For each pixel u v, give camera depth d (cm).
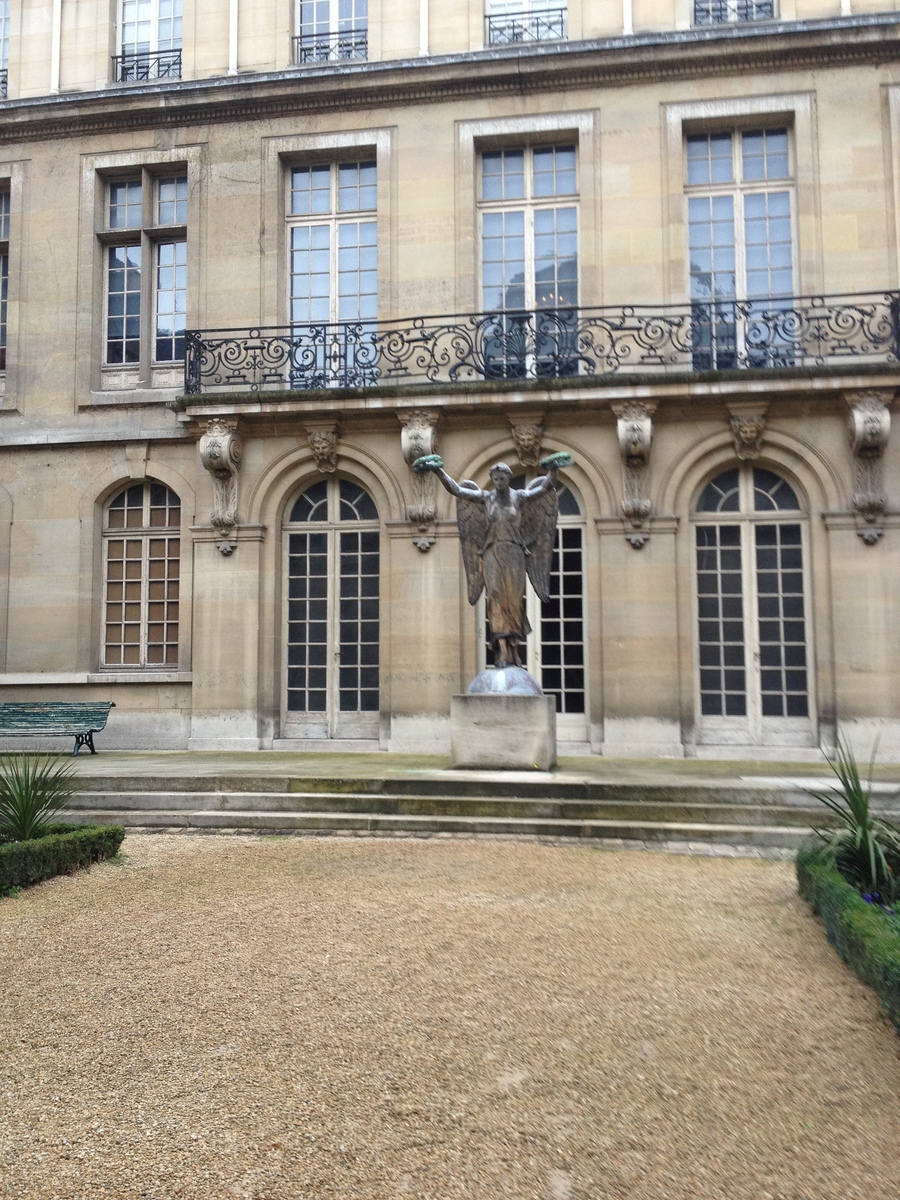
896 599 1341
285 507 1530
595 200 1483
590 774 1054
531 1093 393
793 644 1404
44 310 1623
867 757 1327
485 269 1550
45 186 1645
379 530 1500
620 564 1405
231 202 1584
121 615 1584
